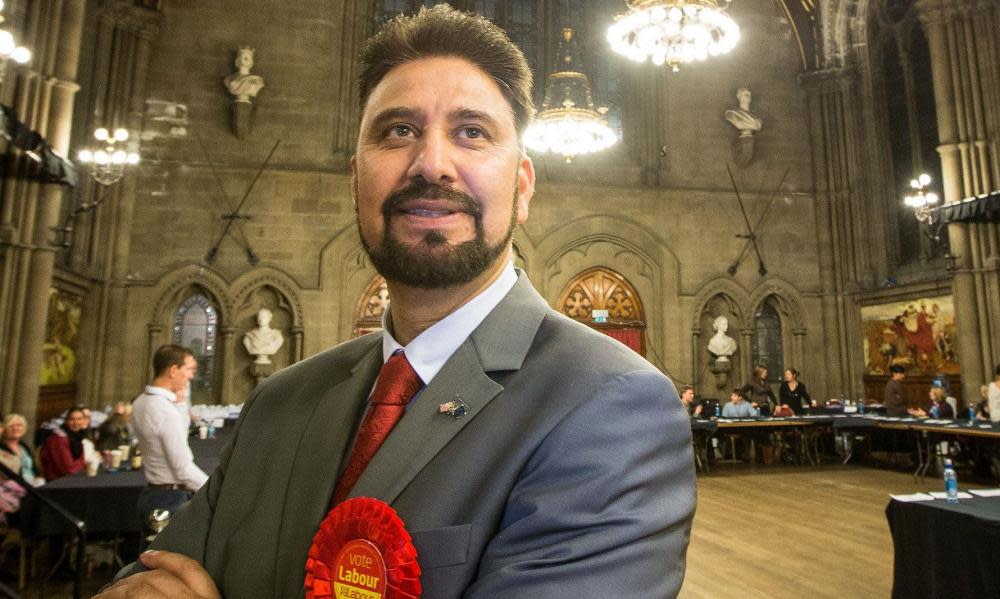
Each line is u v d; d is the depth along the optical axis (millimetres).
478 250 1097
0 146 9250
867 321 16578
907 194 16266
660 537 896
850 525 8195
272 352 14805
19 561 6473
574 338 1100
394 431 1025
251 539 1107
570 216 16766
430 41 1179
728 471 13281
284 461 1186
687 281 16938
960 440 11609
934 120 15500
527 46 17469
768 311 17500
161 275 14648
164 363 4773
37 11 9984
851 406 14922
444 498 928
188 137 15250
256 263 15148
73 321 13141
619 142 17781
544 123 13281
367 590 868
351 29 16484
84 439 7605
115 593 1062
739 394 14414
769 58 18281
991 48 13531
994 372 12961
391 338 1234
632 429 940
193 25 15633
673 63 9758
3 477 5922
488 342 1095
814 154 17891
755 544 7273
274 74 15898
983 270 13289
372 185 1133
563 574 807
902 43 16391
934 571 4332
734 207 17406
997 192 11648
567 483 894
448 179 1086
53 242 10352
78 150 13062
